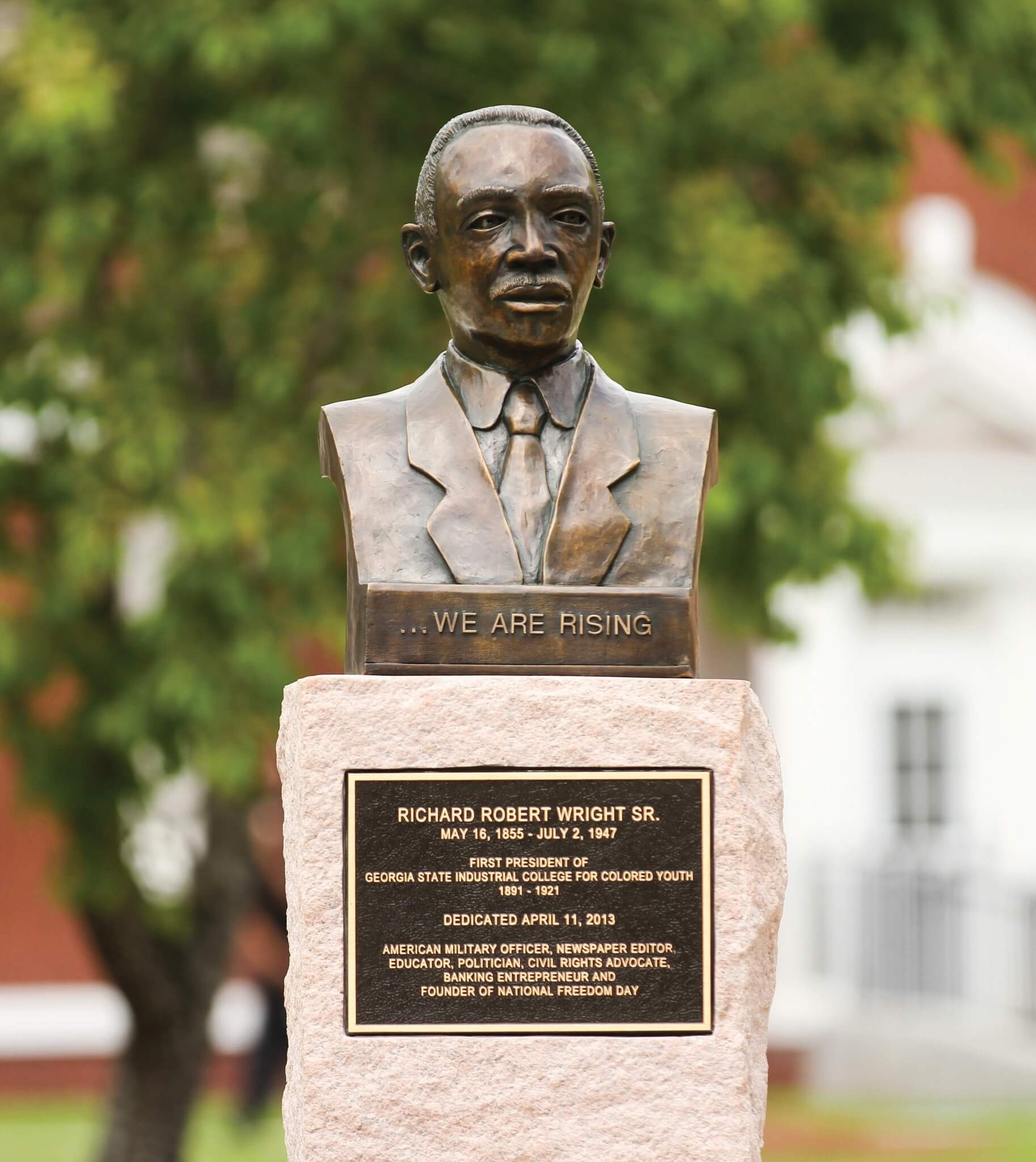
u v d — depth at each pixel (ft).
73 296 47.75
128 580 56.34
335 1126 26.30
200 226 47.98
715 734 26.78
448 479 27.50
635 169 45.60
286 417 47.16
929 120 49.55
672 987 26.61
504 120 27.76
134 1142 51.83
